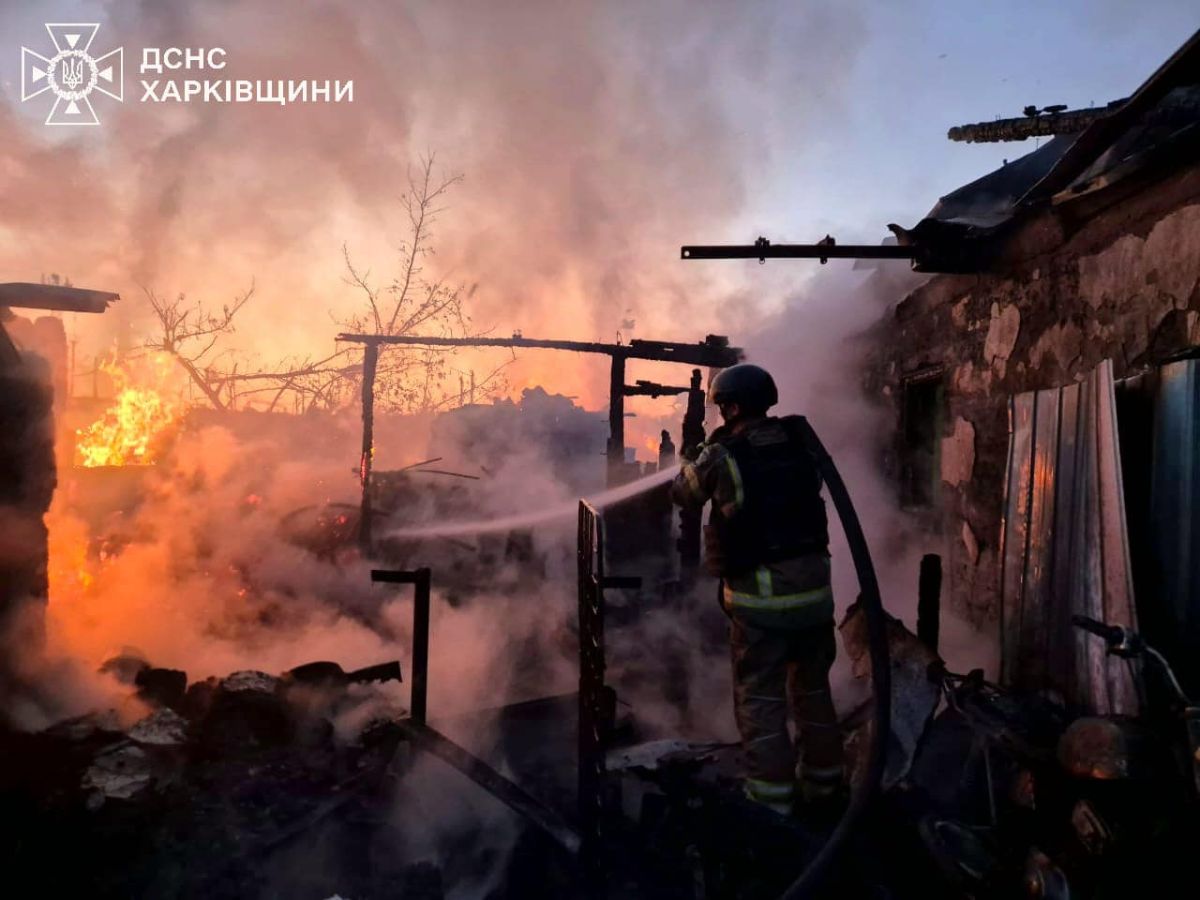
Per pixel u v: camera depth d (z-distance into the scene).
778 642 3.12
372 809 3.33
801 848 2.78
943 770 3.58
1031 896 2.40
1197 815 2.30
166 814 3.09
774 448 3.21
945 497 6.10
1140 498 3.41
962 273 5.57
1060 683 3.64
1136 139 4.64
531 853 3.22
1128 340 4.00
